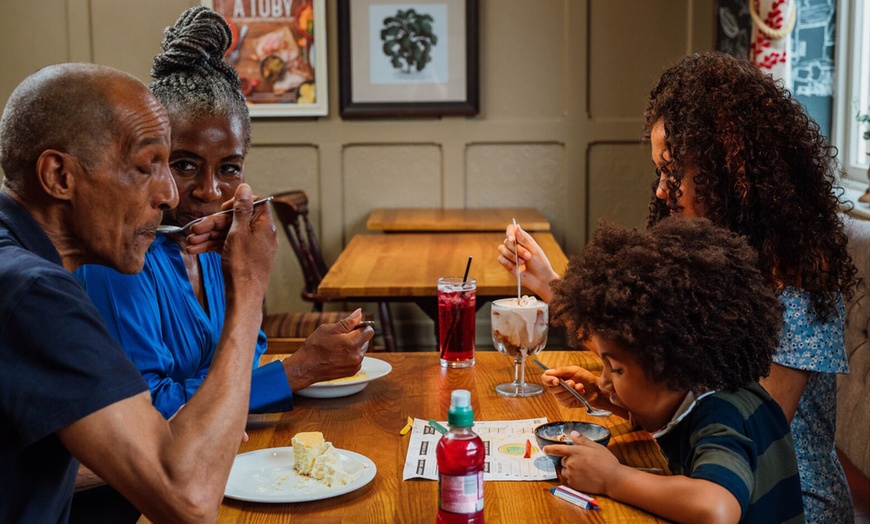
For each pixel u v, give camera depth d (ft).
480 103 15.75
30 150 3.36
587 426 4.39
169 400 4.83
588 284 3.92
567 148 15.75
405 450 4.41
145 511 3.21
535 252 6.23
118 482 3.14
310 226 14.67
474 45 15.42
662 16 15.38
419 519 3.64
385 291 9.15
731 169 5.00
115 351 3.20
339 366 5.16
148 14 15.44
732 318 3.75
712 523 3.43
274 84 15.55
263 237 3.84
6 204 3.42
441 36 15.47
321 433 4.35
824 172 5.08
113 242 3.51
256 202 3.84
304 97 15.56
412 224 13.69
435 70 15.56
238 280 3.75
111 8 15.42
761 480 3.78
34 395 3.05
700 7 15.23
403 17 15.43
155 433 3.18
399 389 5.43
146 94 3.53
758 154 4.98
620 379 4.01
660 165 5.43
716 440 3.71
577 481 3.86
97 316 3.22
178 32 5.19
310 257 13.92
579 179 15.81
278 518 3.68
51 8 15.42
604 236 4.08
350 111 15.58
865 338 7.67
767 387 4.78
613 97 15.64
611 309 3.82
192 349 5.34
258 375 5.04
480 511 3.45
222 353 3.58
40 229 3.43
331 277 9.67
